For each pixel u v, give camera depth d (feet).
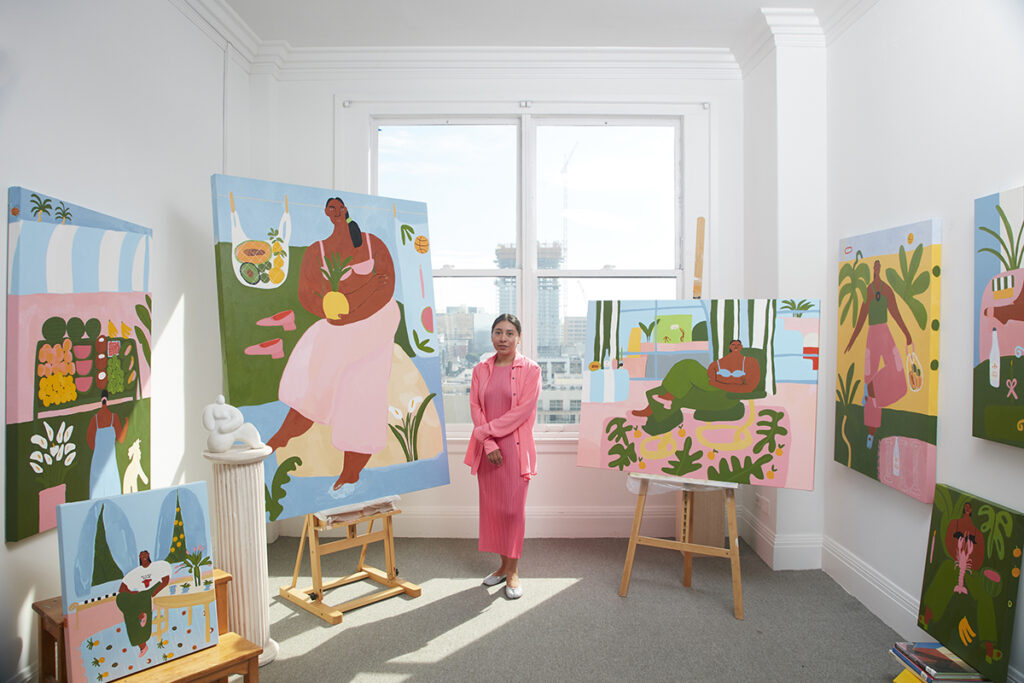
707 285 12.57
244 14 10.94
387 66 12.50
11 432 6.08
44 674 6.16
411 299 10.56
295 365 9.13
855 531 9.80
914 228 8.21
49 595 6.76
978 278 7.02
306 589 9.89
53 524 6.56
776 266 10.89
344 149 12.56
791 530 10.87
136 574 5.99
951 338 7.66
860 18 9.80
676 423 9.50
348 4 10.63
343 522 9.29
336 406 9.46
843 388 9.97
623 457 9.66
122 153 8.09
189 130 9.87
